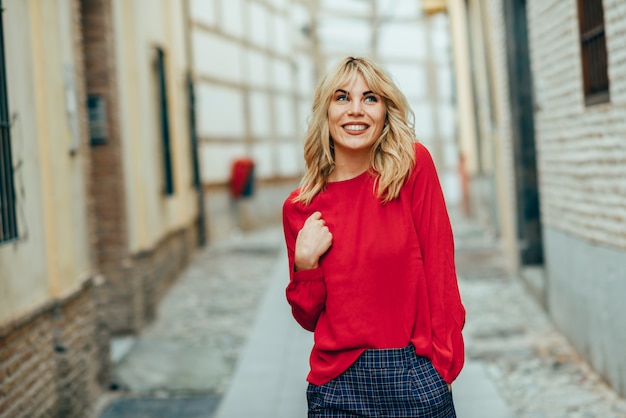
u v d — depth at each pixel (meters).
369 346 2.32
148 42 9.95
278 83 21.50
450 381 2.34
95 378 5.57
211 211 15.79
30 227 4.48
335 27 25.98
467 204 16.67
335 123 2.38
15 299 4.13
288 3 22.45
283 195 21.62
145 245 8.41
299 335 7.27
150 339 7.55
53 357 4.74
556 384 5.32
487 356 6.11
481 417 4.68
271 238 16.67
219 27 16.97
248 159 17.20
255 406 5.18
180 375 6.20
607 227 5.00
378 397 2.31
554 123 6.35
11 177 4.09
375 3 24.67
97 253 7.58
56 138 4.99
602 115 4.99
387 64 26.84
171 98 11.73
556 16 6.05
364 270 2.32
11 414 3.93
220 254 13.94
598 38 5.16
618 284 4.81
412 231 2.34
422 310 2.34
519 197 8.86
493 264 10.38
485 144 13.01
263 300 9.20
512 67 8.73
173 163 11.48
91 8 7.52
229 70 17.64
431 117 28.81
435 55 29.03
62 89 5.23
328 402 2.34
